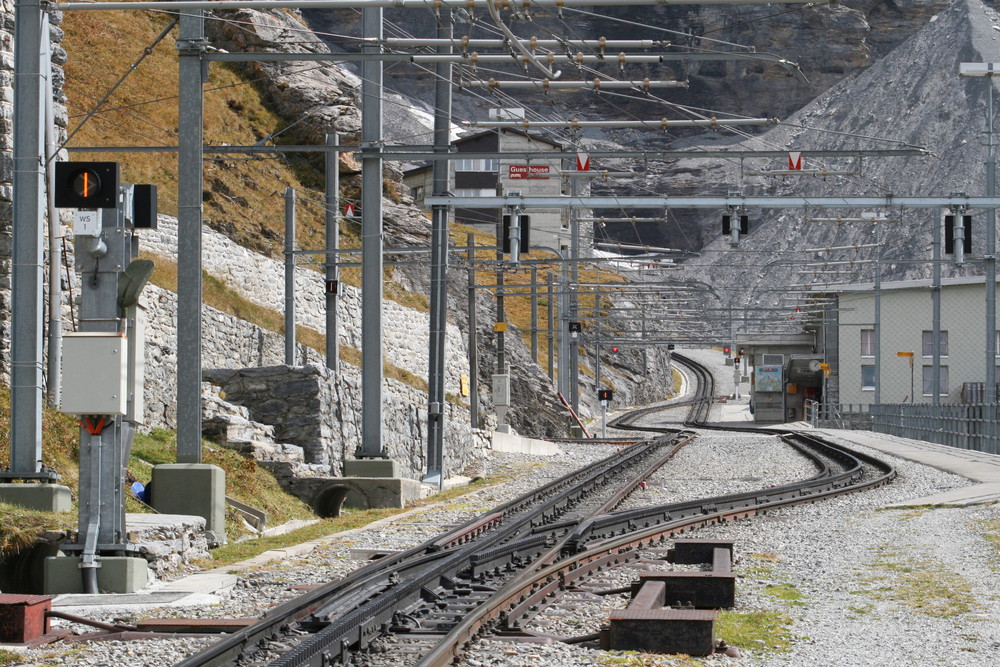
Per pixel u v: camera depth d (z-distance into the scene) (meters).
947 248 59.59
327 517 48.25
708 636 19.77
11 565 29.97
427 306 123.94
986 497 48.09
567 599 25.34
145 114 107.00
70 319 47.25
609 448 107.31
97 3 36.53
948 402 162.25
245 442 49.88
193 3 37.41
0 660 19.39
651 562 31.73
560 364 137.38
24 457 33.66
